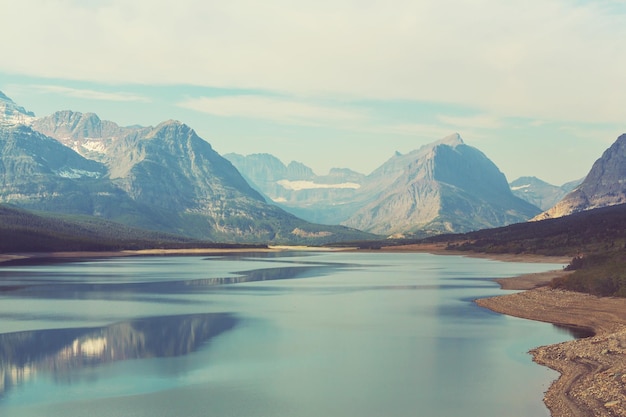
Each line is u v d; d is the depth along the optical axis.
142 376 68.25
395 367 71.12
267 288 162.75
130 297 140.12
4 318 107.19
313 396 60.78
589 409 51.31
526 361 71.88
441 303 126.25
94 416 55.62
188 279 194.25
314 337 89.06
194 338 88.75
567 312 103.38
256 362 74.31
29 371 70.31
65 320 104.94
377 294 145.38
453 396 59.97
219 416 55.50
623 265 124.44
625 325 87.44
